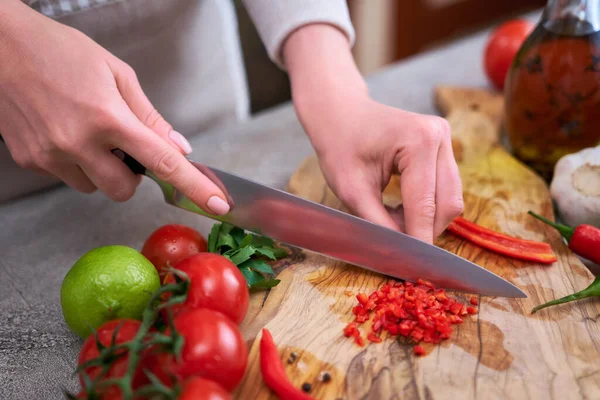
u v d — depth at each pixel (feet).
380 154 3.15
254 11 3.83
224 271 2.52
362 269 3.07
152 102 4.61
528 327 2.70
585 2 3.33
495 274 2.89
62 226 3.67
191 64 4.65
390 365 2.51
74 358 2.74
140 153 2.76
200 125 4.99
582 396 2.37
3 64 2.73
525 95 3.63
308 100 3.46
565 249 3.20
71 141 2.77
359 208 3.16
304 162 3.93
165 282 2.63
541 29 3.52
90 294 2.47
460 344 2.61
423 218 2.99
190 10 4.39
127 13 3.99
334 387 2.42
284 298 2.88
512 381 2.43
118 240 3.53
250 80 6.84
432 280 2.93
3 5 2.75
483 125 4.34
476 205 3.56
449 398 2.37
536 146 3.78
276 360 2.45
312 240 3.04
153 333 2.23
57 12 3.71
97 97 2.70
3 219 3.74
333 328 2.70
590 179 3.36
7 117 2.92
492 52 4.75
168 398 1.84
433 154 3.00
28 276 3.26
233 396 2.39
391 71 5.45
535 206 3.53
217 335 2.20
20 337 2.85
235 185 2.98
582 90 3.43
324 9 3.63
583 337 2.64
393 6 8.68
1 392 2.57
